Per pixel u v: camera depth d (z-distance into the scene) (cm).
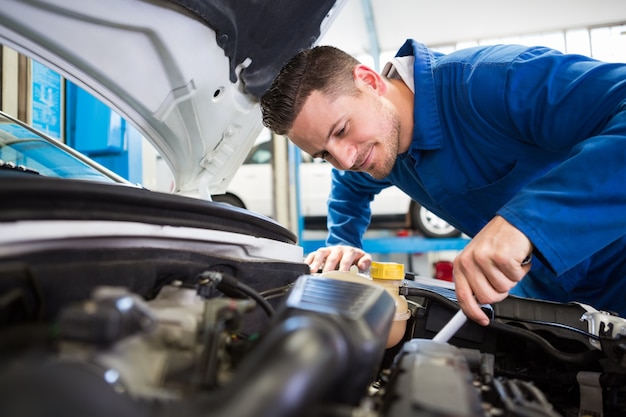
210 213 53
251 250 62
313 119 90
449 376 34
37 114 168
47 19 63
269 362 24
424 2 283
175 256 49
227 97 92
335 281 45
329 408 28
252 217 62
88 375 22
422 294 74
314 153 100
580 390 57
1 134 93
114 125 200
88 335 24
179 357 33
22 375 21
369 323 34
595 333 63
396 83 109
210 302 38
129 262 43
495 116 94
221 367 35
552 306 72
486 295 63
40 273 34
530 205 65
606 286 105
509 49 96
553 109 84
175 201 47
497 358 71
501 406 37
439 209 120
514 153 98
